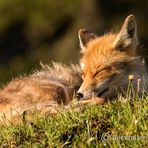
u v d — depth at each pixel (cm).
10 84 1542
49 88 1498
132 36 1532
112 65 1486
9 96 1485
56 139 1175
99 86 1467
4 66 5347
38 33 5869
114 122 1177
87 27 5631
